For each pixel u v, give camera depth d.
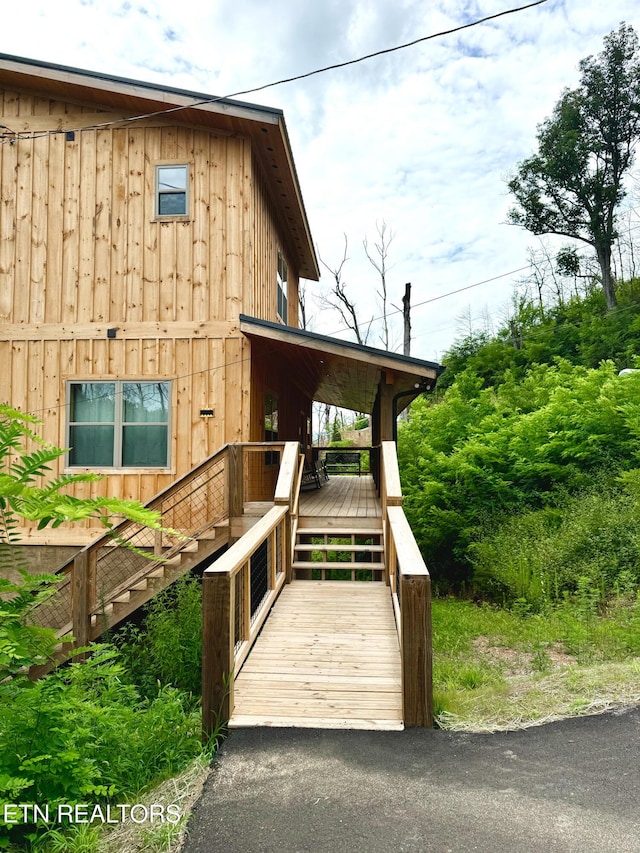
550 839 2.22
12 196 8.30
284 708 3.38
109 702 3.55
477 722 3.28
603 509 7.41
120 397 8.05
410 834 2.26
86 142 8.30
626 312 23.09
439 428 13.05
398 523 4.65
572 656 4.98
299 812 2.43
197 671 4.89
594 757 2.86
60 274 8.23
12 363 8.19
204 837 2.29
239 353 7.96
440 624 6.34
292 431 12.51
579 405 9.87
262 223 9.19
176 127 8.26
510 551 7.74
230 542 6.42
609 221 27.69
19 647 2.64
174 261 8.15
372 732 3.14
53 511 2.73
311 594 5.65
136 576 6.07
